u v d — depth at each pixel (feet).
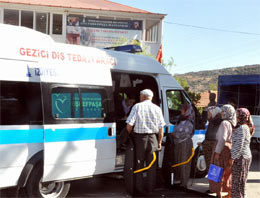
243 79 40.91
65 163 18.35
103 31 78.79
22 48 17.47
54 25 77.20
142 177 20.21
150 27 86.02
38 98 17.76
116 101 26.84
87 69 19.86
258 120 36.99
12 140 16.70
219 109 22.33
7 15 75.36
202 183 25.09
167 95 24.64
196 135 25.14
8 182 16.60
